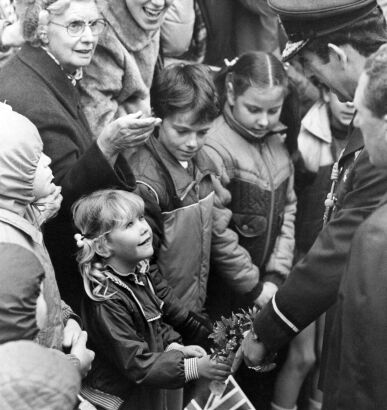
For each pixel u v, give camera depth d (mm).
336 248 2307
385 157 2016
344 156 2646
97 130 2980
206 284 3121
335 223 2336
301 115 3549
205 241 3045
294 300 2357
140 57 3135
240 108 3219
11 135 2090
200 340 2898
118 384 2637
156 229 2814
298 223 3541
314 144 3445
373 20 2447
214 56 3730
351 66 2488
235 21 3748
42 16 2572
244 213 3275
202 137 2959
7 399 1444
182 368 2592
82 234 2570
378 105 1944
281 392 3443
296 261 3566
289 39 2570
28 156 2111
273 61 3213
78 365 2203
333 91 2600
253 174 3256
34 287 1918
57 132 2553
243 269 3234
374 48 2447
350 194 2348
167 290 2859
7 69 2604
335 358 1992
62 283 2732
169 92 2869
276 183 3314
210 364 2602
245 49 3787
